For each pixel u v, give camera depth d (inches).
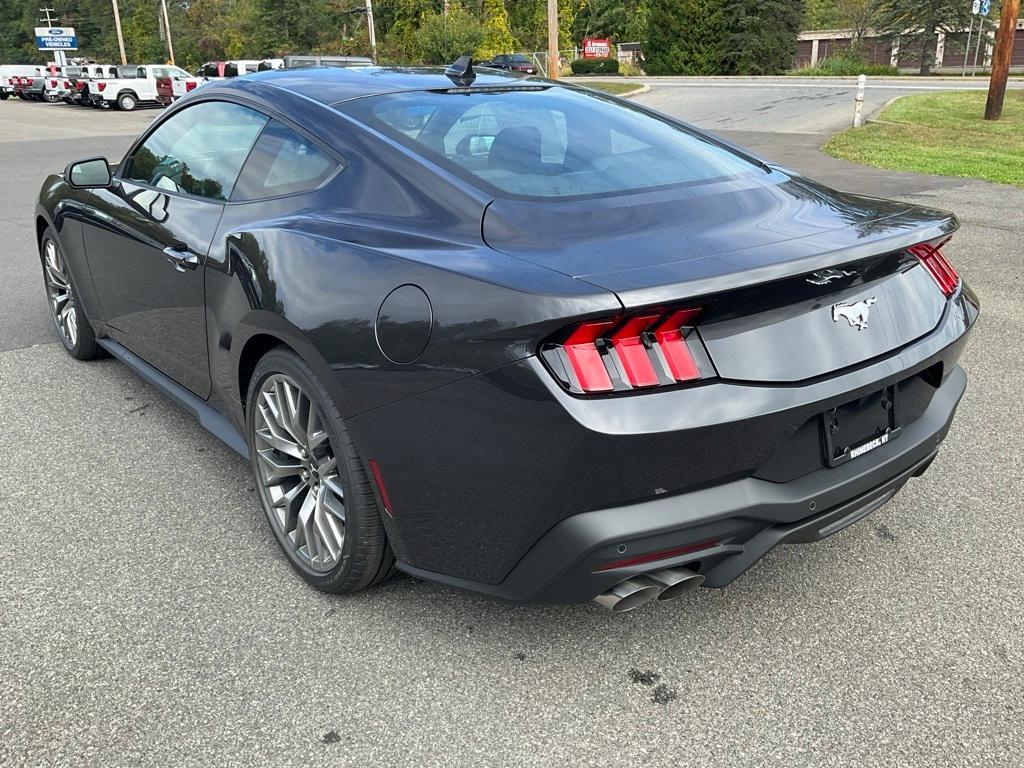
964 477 134.7
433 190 94.7
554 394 73.1
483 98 116.8
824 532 89.7
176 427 152.7
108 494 129.3
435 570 90.3
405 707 86.4
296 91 118.8
